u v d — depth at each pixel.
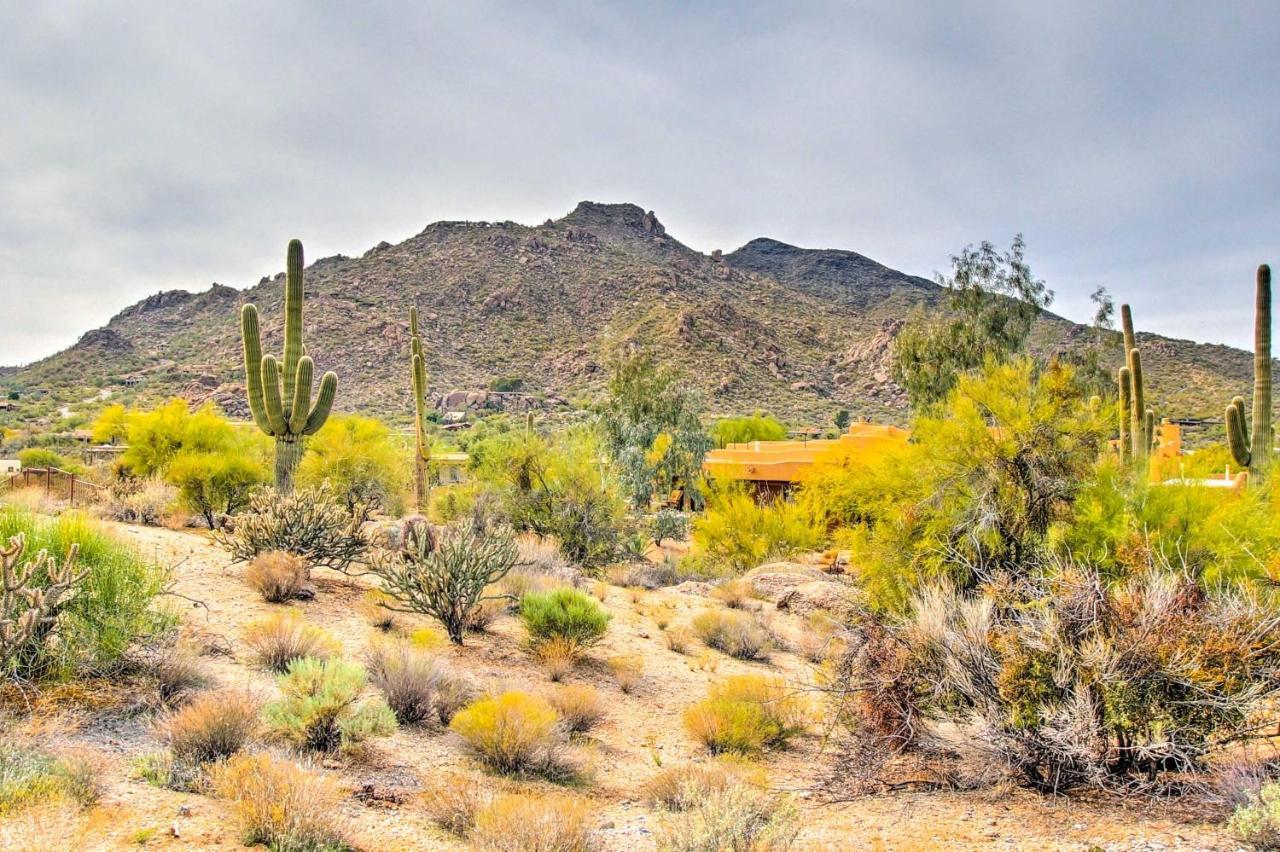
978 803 6.44
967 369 33.84
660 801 6.86
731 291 165.38
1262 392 17.53
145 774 6.06
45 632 7.73
